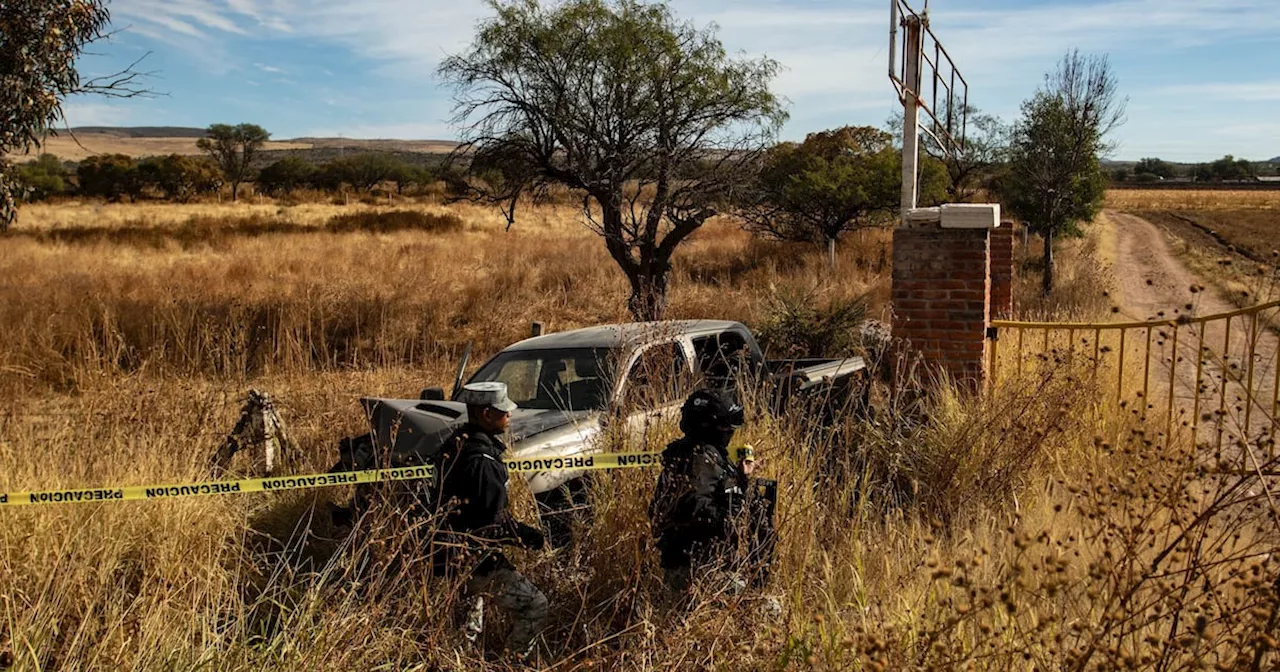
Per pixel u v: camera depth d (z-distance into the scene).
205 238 32.97
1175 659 2.90
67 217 46.59
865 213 23.69
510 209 13.41
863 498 4.84
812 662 2.97
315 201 74.56
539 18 12.59
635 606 4.04
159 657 3.44
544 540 4.39
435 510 4.06
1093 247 28.80
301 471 6.42
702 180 13.35
